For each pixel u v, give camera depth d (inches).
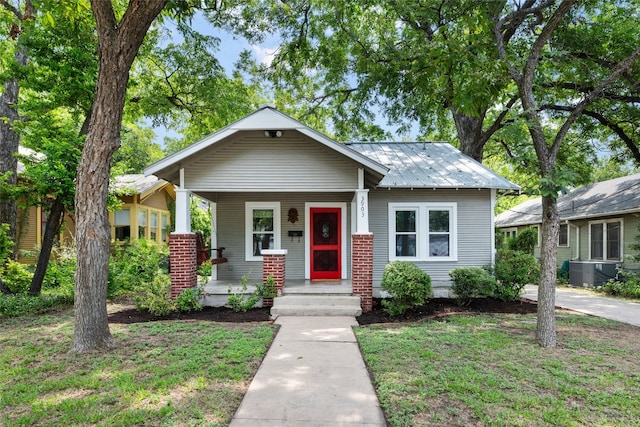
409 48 428.5
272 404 144.1
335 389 158.4
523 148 243.4
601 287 490.9
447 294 389.4
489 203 416.8
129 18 211.6
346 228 429.7
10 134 439.2
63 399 149.0
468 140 631.8
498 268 372.5
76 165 359.9
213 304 349.1
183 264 334.6
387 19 571.2
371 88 625.0
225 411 137.9
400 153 496.7
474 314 312.3
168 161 324.5
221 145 342.6
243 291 345.1
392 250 414.9
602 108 542.3
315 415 135.8
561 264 669.9
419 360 191.6
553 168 229.1
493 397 148.2
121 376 169.5
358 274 335.6
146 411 136.6
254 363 189.6
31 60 383.2
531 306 348.5
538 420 132.0
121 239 594.2
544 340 219.0
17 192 368.2
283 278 347.9
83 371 177.9
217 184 341.7
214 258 424.2
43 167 349.7
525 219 768.3
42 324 275.9
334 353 207.6
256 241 432.8
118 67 218.2
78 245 216.7
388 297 386.3
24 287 387.9
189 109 607.2
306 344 225.8
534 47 238.7
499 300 372.8
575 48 431.5
